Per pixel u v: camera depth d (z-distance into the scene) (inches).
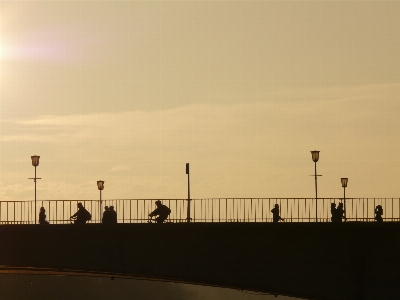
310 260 2642.7
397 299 2662.4
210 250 2613.2
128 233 2588.6
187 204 2726.4
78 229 2573.8
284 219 2765.7
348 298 2652.6
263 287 2628.0
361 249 2659.9
